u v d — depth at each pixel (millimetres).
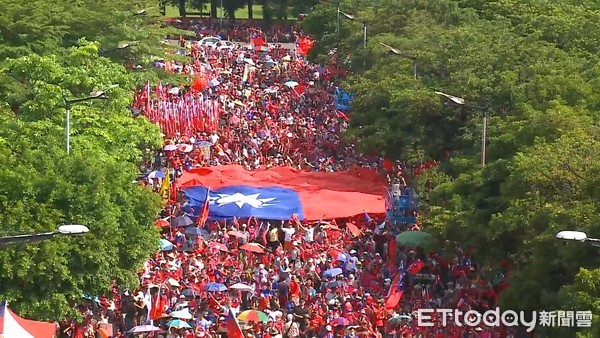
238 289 86312
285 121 158375
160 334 79125
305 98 179000
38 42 134625
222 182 116688
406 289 93938
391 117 130000
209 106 146125
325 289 89750
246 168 128500
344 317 81938
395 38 159750
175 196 113312
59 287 78000
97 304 84250
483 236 89188
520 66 123625
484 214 91000
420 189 110312
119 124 109750
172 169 125062
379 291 92438
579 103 105500
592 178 81812
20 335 65625
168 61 174375
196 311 83625
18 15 136000
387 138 126375
